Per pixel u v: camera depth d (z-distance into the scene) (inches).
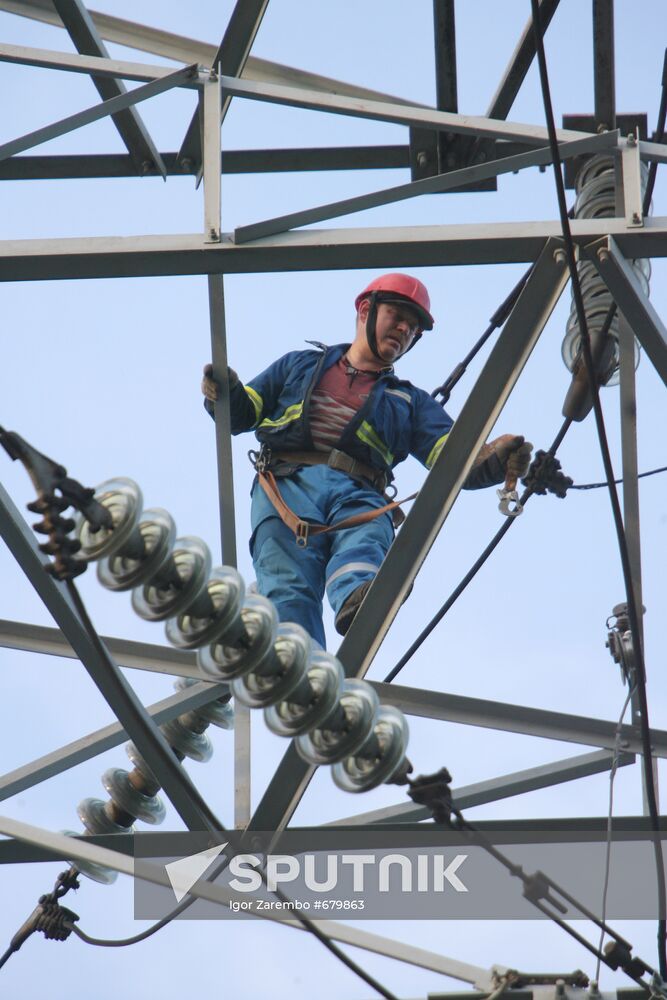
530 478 908.6
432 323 998.4
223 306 919.0
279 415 969.5
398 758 647.8
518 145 1020.5
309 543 925.2
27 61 860.6
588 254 766.5
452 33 973.8
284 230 779.4
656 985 725.9
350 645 826.2
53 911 880.3
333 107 846.5
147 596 611.5
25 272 778.8
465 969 732.0
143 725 676.7
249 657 623.8
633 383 904.9
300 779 816.3
